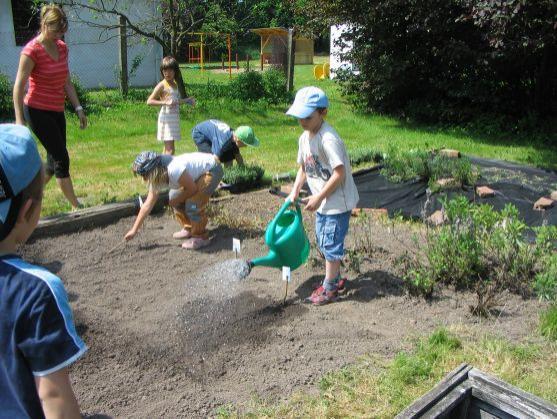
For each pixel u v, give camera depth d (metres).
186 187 5.07
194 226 5.41
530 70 12.43
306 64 37.50
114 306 4.27
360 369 3.46
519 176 7.75
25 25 17.56
